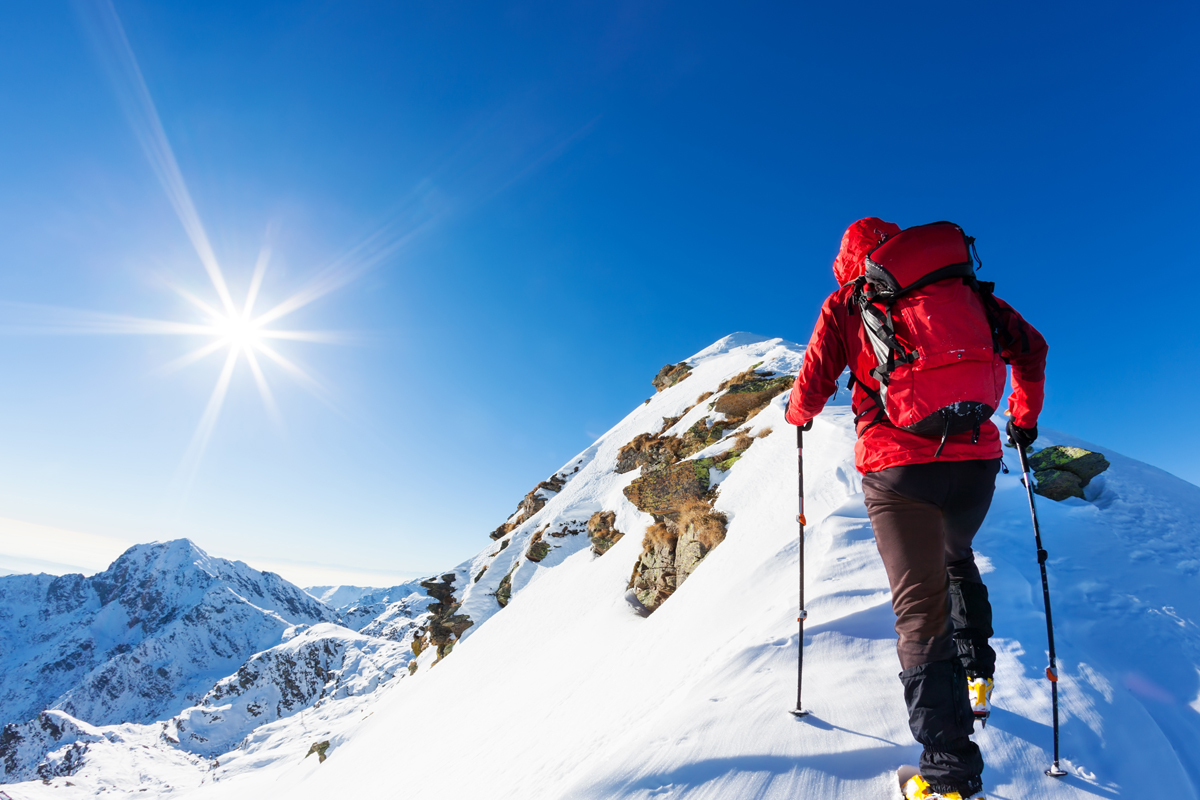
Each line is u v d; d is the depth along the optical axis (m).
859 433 2.55
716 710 3.46
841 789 2.66
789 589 6.14
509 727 12.62
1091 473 7.49
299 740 132.00
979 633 2.70
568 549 34.56
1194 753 2.89
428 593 45.25
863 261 2.58
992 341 2.23
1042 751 2.75
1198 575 4.72
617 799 2.86
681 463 18.84
